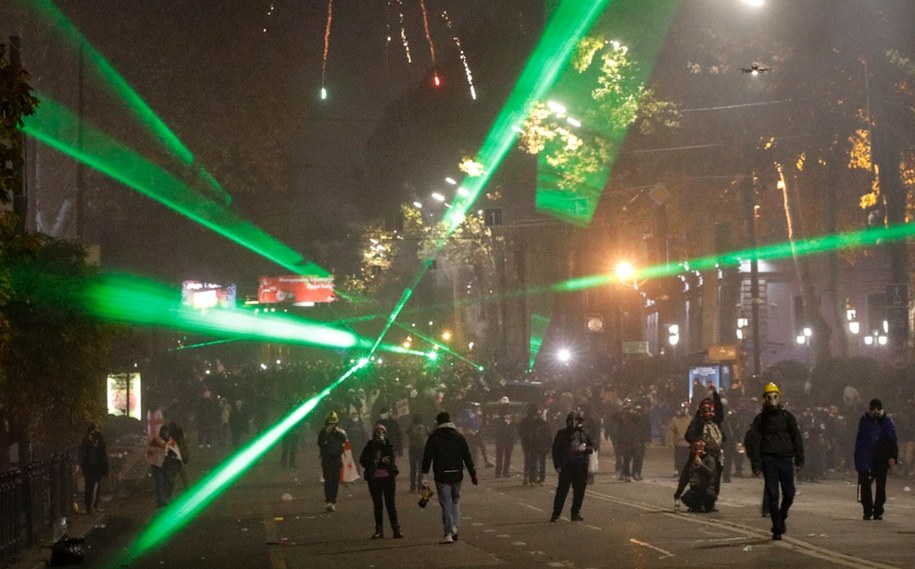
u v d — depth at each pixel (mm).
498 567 16359
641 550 17453
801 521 20984
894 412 32938
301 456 44500
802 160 43562
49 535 22750
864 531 19125
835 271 48406
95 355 20547
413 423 30188
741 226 54781
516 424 44906
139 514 27266
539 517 23391
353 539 20766
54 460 23750
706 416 23297
